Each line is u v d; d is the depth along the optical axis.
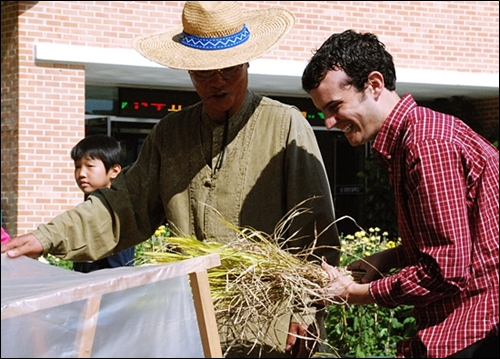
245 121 3.35
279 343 3.15
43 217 9.23
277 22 3.41
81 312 2.20
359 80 2.81
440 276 2.62
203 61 3.17
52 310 2.19
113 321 2.21
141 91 10.56
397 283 2.71
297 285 2.93
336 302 2.88
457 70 11.48
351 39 2.84
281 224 3.29
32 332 2.18
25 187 9.15
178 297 2.27
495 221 2.70
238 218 3.31
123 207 3.43
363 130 2.84
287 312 3.00
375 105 2.83
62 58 9.14
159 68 9.44
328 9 10.62
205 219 3.34
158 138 3.50
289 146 3.29
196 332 2.26
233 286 2.95
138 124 10.59
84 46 9.32
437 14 11.31
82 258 3.37
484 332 2.66
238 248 3.04
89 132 10.36
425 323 2.78
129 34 9.54
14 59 9.19
